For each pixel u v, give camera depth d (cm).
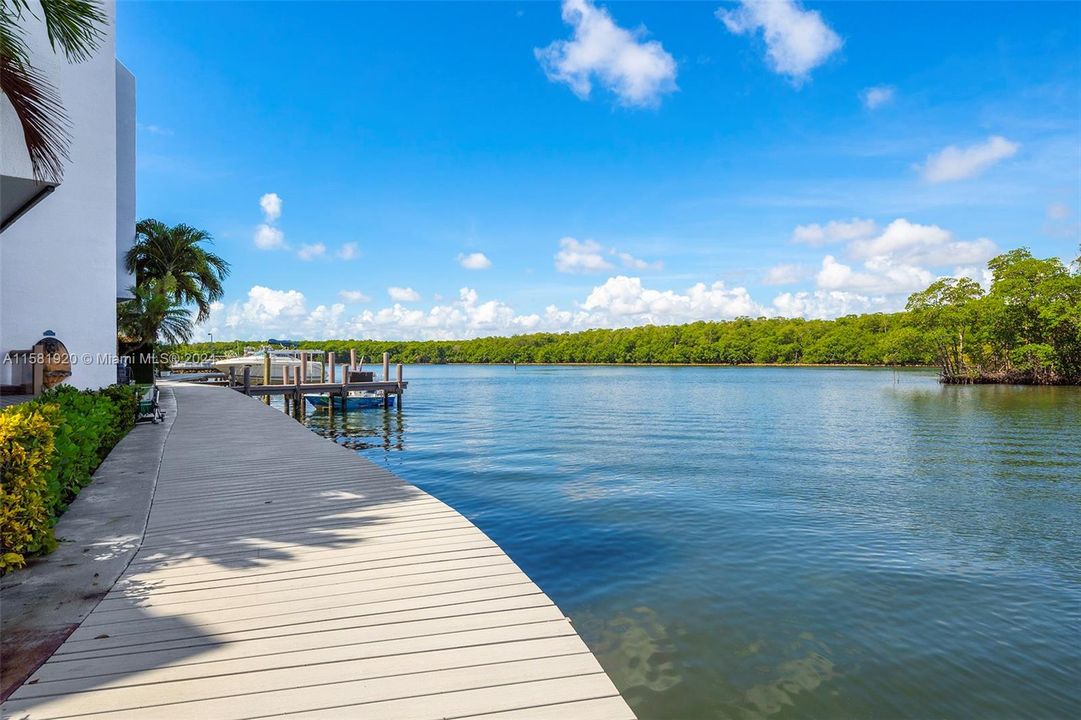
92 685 239
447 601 326
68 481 541
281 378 3834
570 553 687
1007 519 863
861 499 987
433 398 3884
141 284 2303
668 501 961
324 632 289
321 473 672
